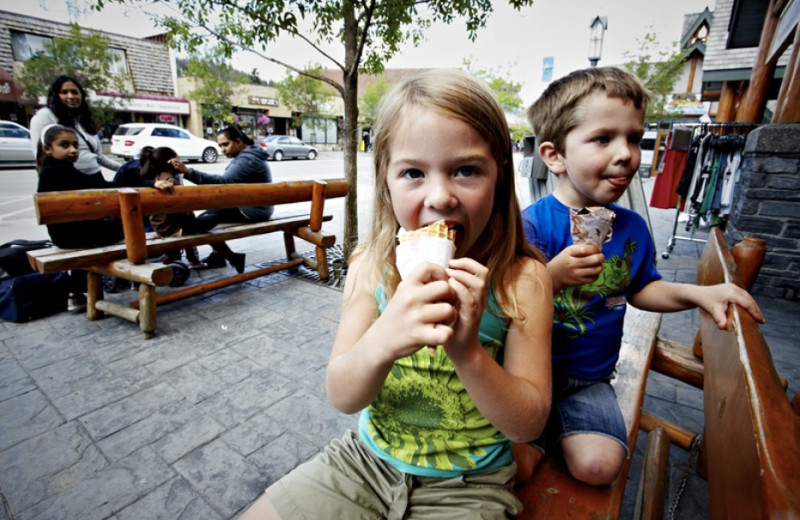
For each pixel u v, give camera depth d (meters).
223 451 2.20
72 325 3.59
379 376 0.81
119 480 2.01
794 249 4.26
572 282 1.24
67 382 2.77
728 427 0.74
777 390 0.62
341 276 4.90
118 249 3.51
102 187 4.13
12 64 20.77
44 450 2.18
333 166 20.48
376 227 1.12
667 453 1.68
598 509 1.11
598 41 5.55
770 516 0.43
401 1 4.21
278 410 2.53
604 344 1.44
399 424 1.09
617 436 1.23
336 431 2.37
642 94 1.30
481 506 0.97
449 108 0.83
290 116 36.97
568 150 1.37
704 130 6.01
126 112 25.73
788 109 4.29
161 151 3.65
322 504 1.00
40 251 3.40
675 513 1.84
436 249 0.77
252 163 4.77
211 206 3.83
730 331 0.96
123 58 24.67
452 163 0.85
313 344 3.32
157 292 4.30
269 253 5.84
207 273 5.03
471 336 0.74
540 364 0.97
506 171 1.02
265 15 4.23
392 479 1.06
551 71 8.66
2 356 3.08
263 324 3.66
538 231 1.46
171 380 2.81
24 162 15.23
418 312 0.68
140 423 2.39
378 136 1.02
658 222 8.26
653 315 2.22
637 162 1.33
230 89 26.83
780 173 4.22
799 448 0.49
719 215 5.75
